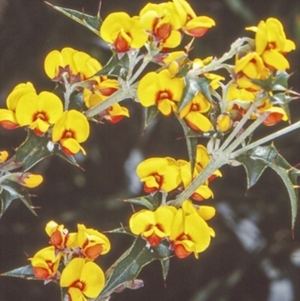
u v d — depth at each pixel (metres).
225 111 0.35
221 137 0.35
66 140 0.36
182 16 0.35
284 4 0.69
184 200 0.36
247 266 0.69
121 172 0.70
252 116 0.36
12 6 0.70
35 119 0.36
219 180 0.70
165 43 0.35
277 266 0.69
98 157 0.71
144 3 0.70
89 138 0.71
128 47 0.35
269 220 0.70
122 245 0.68
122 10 0.70
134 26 0.35
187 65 0.34
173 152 0.70
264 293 0.68
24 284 0.70
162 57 0.35
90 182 0.70
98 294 0.35
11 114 0.36
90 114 0.36
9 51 0.70
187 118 0.35
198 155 0.37
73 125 0.36
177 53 0.35
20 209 0.71
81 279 0.35
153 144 0.70
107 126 0.71
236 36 0.70
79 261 0.35
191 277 0.69
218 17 0.70
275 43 0.34
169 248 0.35
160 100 0.35
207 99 0.34
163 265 0.35
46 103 0.36
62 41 0.69
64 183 0.71
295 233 0.69
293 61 0.70
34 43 0.70
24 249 0.70
